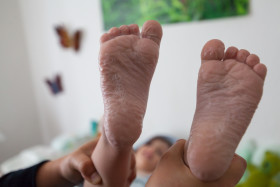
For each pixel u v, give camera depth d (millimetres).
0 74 1034
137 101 283
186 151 285
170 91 749
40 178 393
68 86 1010
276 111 597
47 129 1164
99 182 333
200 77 281
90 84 924
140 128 274
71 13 911
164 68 746
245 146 630
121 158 305
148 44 283
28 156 758
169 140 728
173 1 670
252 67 278
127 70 286
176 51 709
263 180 555
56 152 772
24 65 1109
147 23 294
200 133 266
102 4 802
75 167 359
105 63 283
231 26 607
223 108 272
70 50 954
